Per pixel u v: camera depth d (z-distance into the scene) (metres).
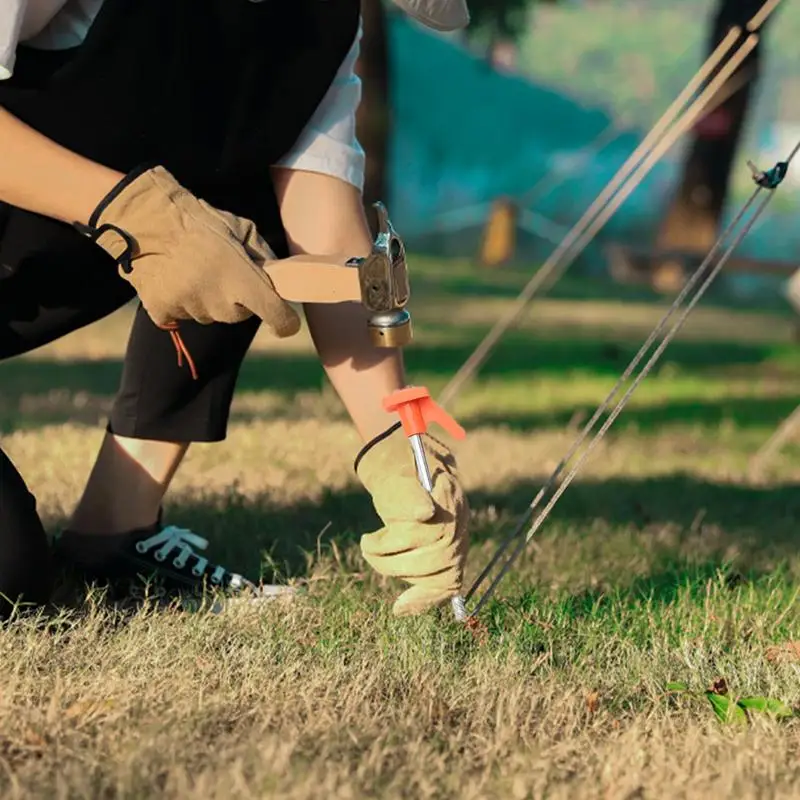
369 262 5.33
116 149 6.00
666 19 105.56
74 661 5.77
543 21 104.25
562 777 4.88
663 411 18.91
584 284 39.16
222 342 6.91
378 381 6.25
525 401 18.98
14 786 4.46
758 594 7.44
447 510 5.66
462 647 6.09
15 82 5.95
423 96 61.75
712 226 45.16
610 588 7.55
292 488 10.26
